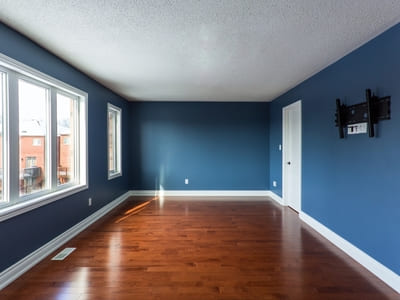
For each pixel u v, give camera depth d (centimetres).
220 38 219
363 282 203
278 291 190
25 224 218
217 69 309
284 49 244
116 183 457
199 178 544
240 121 544
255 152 543
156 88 414
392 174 198
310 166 342
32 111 241
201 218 376
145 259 240
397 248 192
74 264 229
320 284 199
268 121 544
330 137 291
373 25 194
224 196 540
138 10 172
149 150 542
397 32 192
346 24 192
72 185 315
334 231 281
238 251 259
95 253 253
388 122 202
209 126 543
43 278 205
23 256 215
